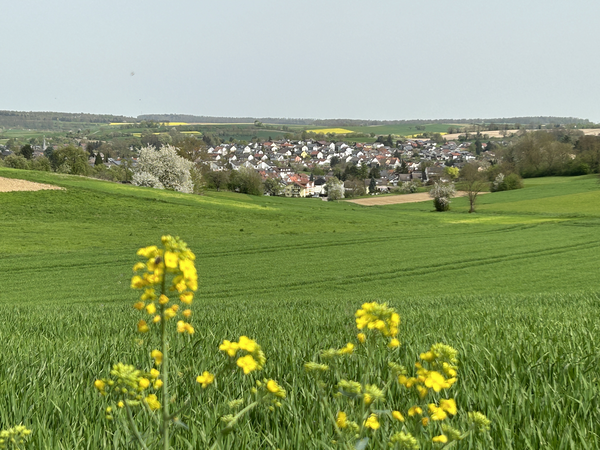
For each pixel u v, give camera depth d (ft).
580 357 15.94
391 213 286.25
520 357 16.21
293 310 47.37
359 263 135.74
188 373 13.92
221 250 153.99
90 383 13.98
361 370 13.82
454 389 12.73
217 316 37.65
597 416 10.80
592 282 108.47
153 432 9.87
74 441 9.59
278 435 9.88
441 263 135.85
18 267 122.93
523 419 10.80
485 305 47.34
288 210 258.78
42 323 33.45
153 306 5.67
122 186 266.57
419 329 25.63
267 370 14.75
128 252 146.41
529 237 181.98
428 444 8.74
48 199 219.41
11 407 11.75
